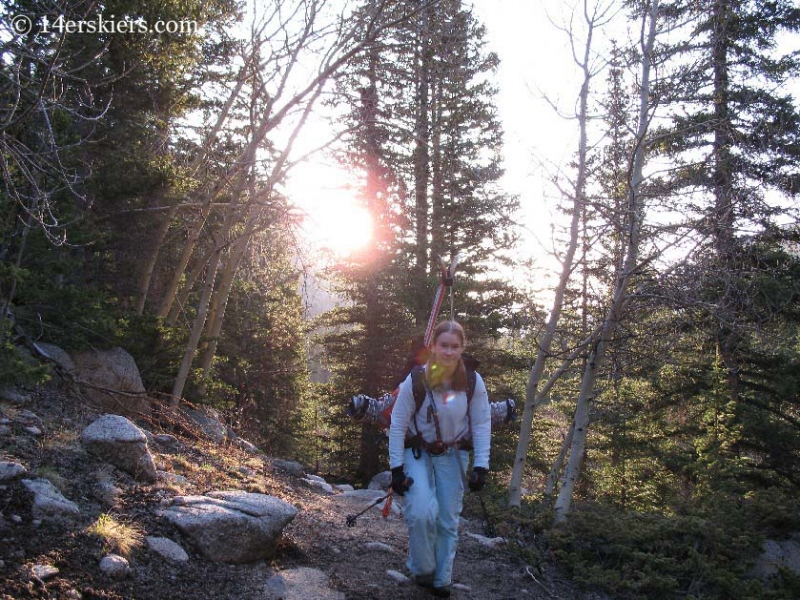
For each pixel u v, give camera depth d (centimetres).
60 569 343
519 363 1772
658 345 766
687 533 593
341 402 1962
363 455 1891
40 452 471
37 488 401
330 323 1992
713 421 1288
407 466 416
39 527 371
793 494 1457
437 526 424
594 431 1714
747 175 719
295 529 528
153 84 1059
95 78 926
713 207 688
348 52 907
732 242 692
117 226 1059
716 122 745
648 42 751
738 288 728
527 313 880
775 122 813
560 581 527
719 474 915
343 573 451
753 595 520
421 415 417
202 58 1082
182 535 420
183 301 1127
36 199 550
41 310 773
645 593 524
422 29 942
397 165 1154
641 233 691
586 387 694
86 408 679
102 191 988
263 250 1212
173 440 741
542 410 2088
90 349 809
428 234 1917
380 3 909
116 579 356
